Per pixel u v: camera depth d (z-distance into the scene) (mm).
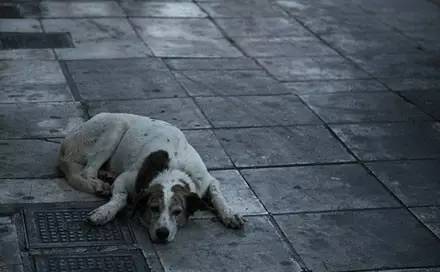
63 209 4414
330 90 5887
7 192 4504
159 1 7375
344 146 5176
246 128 5281
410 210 4625
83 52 6168
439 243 4398
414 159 5094
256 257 4211
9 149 4852
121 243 4223
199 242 4270
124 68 5949
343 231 4430
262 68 6152
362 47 6676
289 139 5199
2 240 4191
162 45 6398
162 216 4188
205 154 4961
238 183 4727
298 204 4602
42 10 6941
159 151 4398
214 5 7391
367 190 4762
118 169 4559
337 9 7527
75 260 4105
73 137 4609
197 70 6023
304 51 6516
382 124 5473
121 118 4586
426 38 6961
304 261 4215
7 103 5336
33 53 6082
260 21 7082
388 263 4246
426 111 5688
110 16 6910
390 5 7719
